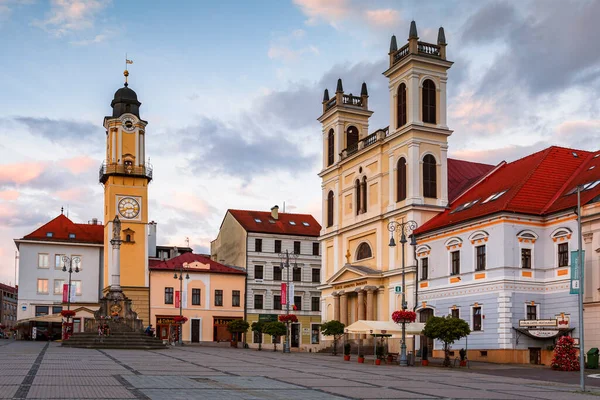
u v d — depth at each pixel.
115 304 68.94
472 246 56.53
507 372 42.28
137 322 68.19
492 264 54.22
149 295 93.00
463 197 66.38
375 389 27.23
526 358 52.12
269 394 23.53
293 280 100.69
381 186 70.62
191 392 23.06
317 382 29.59
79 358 42.34
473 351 55.16
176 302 89.75
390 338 66.31
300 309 100.38
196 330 93.44
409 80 67.94
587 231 49.88
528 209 54.38
